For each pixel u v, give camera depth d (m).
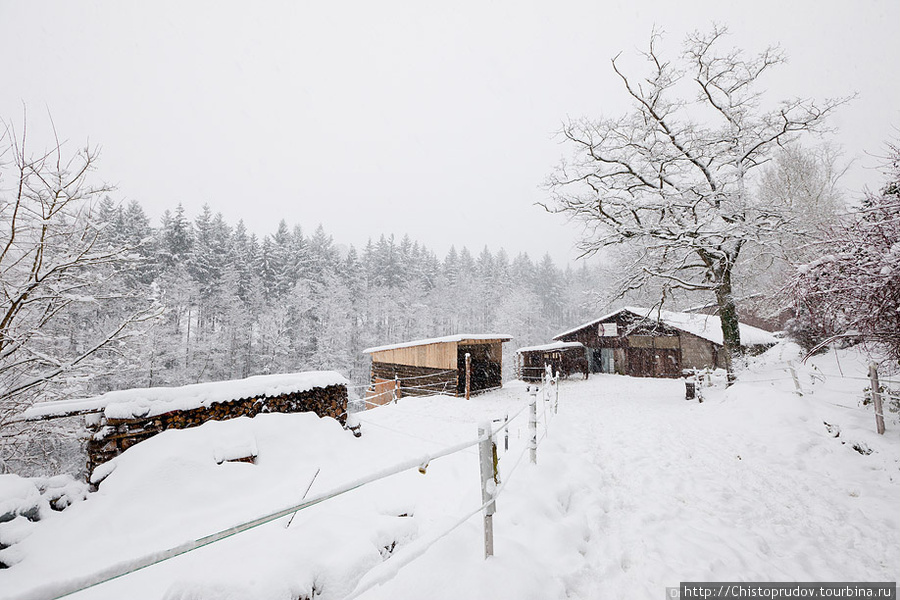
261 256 49.81
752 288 16.23
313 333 41.59
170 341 26.33
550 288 79.69
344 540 3.35
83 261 5.89
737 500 4.73
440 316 59.03
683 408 11.30
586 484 5.08
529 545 3.31
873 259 5.49
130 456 5.06
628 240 14.65
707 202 13.21
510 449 6.55
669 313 24.61
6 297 5.63
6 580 3.22
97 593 3.03
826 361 12.98
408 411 12.60
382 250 69.06
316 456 6.26
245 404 6.70
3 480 4.28
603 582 3.07
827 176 24.88
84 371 6.30
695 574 3.13
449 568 2.69
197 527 4.14
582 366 26.28
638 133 14.55
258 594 2.45
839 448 6.15
